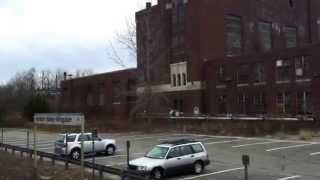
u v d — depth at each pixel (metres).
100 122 73.62
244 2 76.25
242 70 64.44
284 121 48.62
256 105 62.38
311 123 46.25
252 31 77.06
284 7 82.38
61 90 108.12
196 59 70.94
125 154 36.56
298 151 34.28
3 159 32.59
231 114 62.09
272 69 60.16
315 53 54.94
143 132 60.03
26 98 117.69
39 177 24.36
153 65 73.19
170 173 25.02
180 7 73.94
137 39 76.62
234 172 26.19
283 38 81.94
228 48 73.62
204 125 56.38
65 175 25.17
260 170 26.70
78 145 34.66
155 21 76.50
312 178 23.67
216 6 72.75
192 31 71.69
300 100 56.75
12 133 75.00
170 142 26.62
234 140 44.16
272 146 37.88
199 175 25.59
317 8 86.50
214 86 68.62
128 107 85.19
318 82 54.47
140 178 18.69
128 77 84.75
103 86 92.69
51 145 47.97
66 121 21.70
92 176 24.12
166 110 71.69
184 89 72.50
